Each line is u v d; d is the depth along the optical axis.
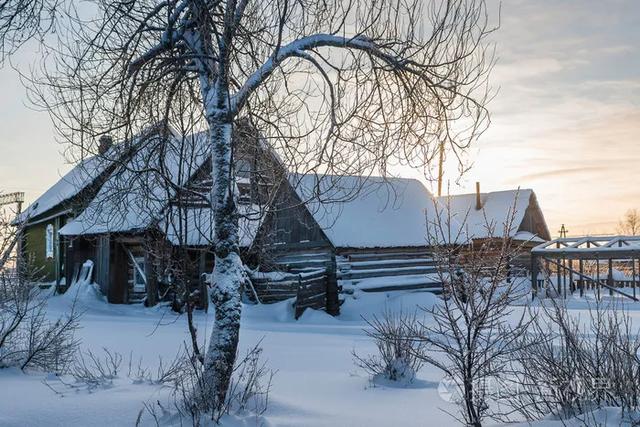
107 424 6.23
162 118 8.34
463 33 7.91
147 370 9.38
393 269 25.34
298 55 7.43
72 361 9.91
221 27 7.72
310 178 14.32
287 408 6.94
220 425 6.19
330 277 23.92
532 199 46.34
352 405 7.29
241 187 9.17
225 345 6.85
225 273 7.06
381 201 26.70
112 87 7.95
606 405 6.00
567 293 29.25
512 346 7.16
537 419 6.12
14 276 10.23
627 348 6.35
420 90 8.11
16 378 8.50
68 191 29.86
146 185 8.34
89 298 26.17
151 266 24.44
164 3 7.65
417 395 7.86
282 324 19.84
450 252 6.25
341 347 12.75
